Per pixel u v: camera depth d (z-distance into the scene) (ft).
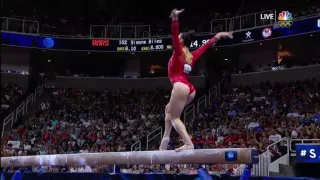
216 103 68.23
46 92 76.74
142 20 84.38
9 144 57.00
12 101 71.61
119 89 79.92
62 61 81.25
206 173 15.83
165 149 17.43
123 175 25.63
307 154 37.17
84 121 66.03
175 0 84.38
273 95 65.26
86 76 81.97
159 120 65.16
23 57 78.48
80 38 71.10
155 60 80.48
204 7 83.66
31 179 27.96
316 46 69.51
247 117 58.59
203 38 66.08
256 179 23.50
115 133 61.11
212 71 77.25
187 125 62.54
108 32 73.10
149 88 80.94
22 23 71.20
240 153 14.87
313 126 46.85
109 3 84.94
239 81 76.02
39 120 66.03
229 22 71.46
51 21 80.33
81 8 84.12
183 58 16.66
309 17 59.88
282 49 72.49
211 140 52.49
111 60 81.66
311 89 64.23
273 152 43.01
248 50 72.13
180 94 16.33
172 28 16.19
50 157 21.07
